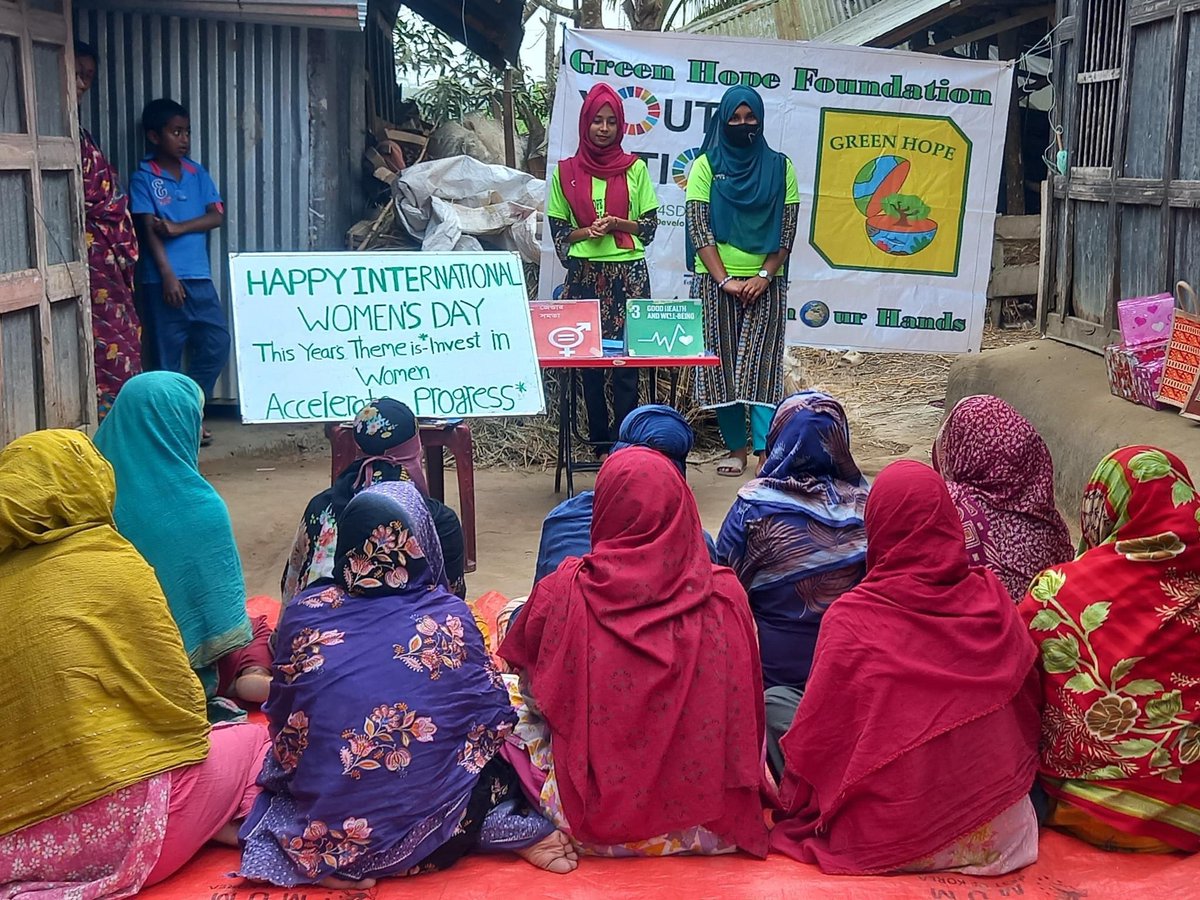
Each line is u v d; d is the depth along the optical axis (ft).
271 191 26.37
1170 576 9.74
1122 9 23.30
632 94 25.64
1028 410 22.85
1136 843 9.87
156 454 11.55
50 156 19.75
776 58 25.64
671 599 9.61
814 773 9.73
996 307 40.52
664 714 9.41
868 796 9.43
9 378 18.37
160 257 23.95
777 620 11.40
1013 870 9.52
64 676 8.80
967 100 26.04
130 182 24.08
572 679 9.48
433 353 17.44
